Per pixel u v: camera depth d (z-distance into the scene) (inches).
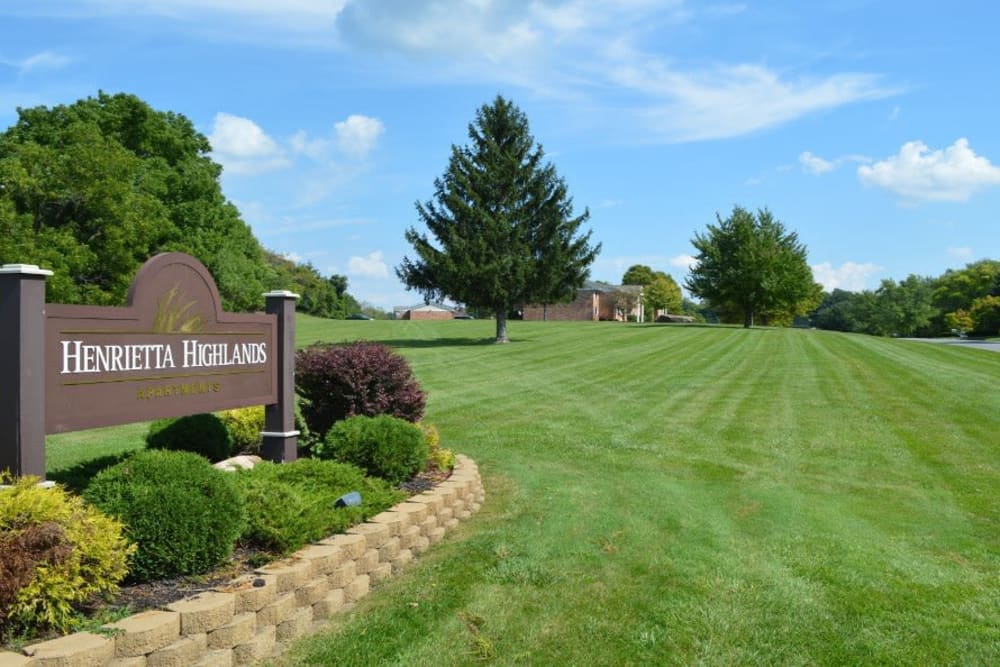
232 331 257.4
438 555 227.8
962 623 181.6
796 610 188.1
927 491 327.0
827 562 224.7
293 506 192.2
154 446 290.8
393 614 181.2
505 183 1341.0
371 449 266.1
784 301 1913.1
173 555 160.9
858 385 693.9
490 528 257.9
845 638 172.9
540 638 170.4
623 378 784.9
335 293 3722.9
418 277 1398.9
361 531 201.2
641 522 267.0
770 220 1942.7
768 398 623.5
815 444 432.1
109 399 204.8
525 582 204.4
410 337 1544.0
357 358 327.6
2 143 1155.9
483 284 1318.9
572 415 541.0
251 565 175.0
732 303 1991.9
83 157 1026.7
